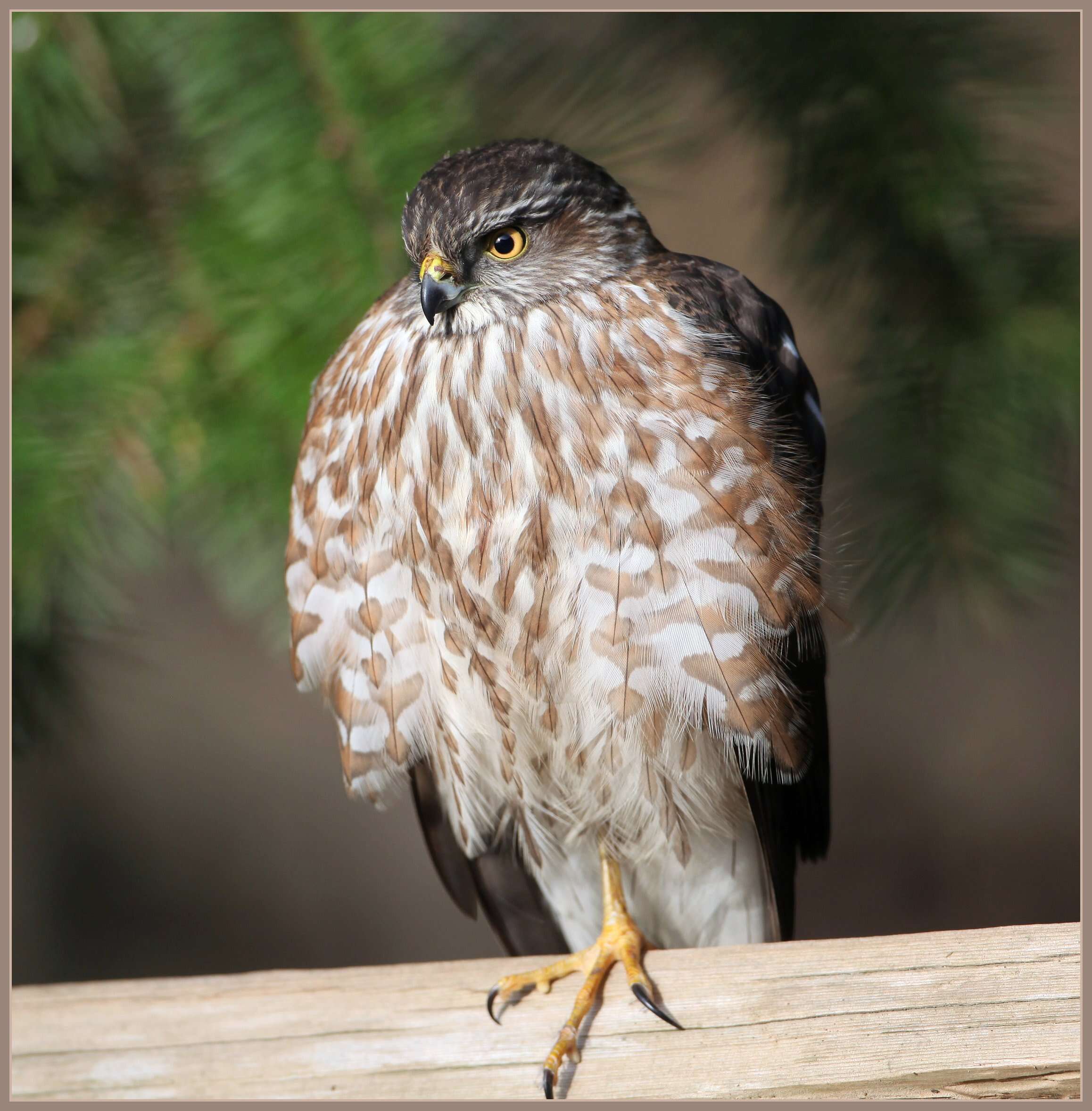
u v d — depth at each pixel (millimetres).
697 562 5508
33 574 6461
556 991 5645
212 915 11102
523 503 5625
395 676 6102
